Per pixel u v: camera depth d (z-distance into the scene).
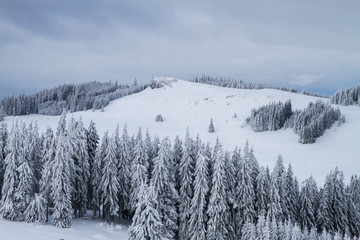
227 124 142.00
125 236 36.94
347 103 156.62
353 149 100.69
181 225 41.09
